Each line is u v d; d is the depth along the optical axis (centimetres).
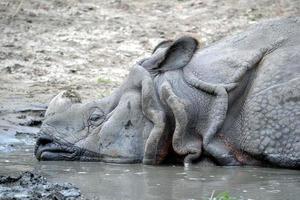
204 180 1237
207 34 2922
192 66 1413
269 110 1339
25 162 1396
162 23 3055
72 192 1123
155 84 1395
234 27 2992
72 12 3133
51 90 2244
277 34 1421
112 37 2864
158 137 1357
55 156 1404
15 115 1873
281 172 1306
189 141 1372
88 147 1392
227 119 1375
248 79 1385
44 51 2670
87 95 2183
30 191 1127
